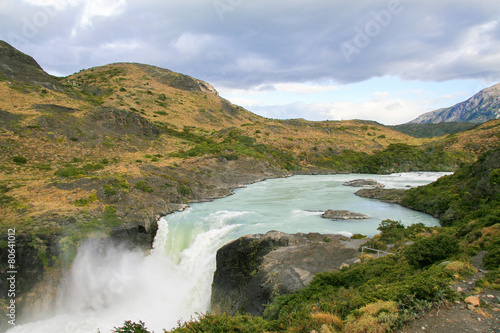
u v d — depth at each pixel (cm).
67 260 2956
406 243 2486
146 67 18962
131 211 3775
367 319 959
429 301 1034
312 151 10600
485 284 1130
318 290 1641
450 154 9419
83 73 17250
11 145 5747
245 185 7025
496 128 9862
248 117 17738
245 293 2334
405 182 7156
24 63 10212
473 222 2369
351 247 2534
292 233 3231
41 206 3519
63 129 6975
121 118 8556
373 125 17425
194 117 13988
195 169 6719
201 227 3759
